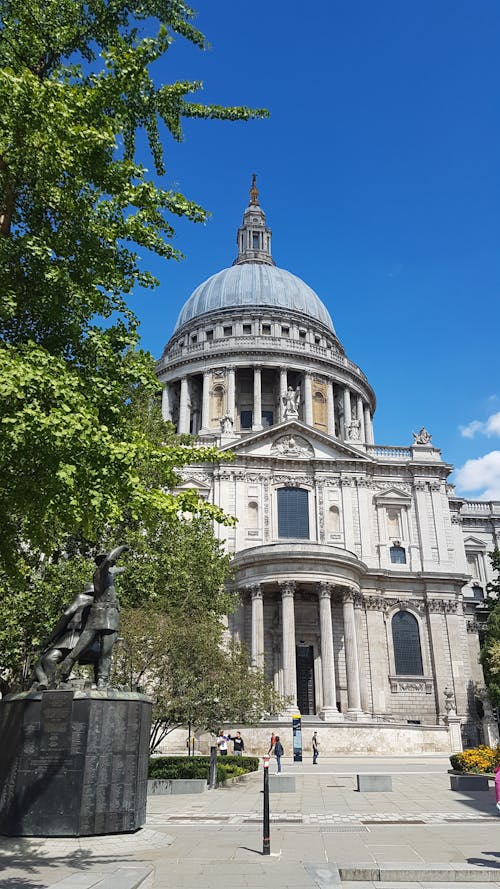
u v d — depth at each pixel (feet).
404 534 214.90
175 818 63.26
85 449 43.96
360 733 154.40
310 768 122.42
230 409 273.95
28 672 100.63
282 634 175.22
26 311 57.41
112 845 45.27
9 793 46.26
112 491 45.78
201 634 102.99
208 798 80.89
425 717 192.34
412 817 63.62
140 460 57.82
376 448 227.61
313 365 287.69
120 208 57.31
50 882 35.99
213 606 129.90
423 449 226.17
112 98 55.21
